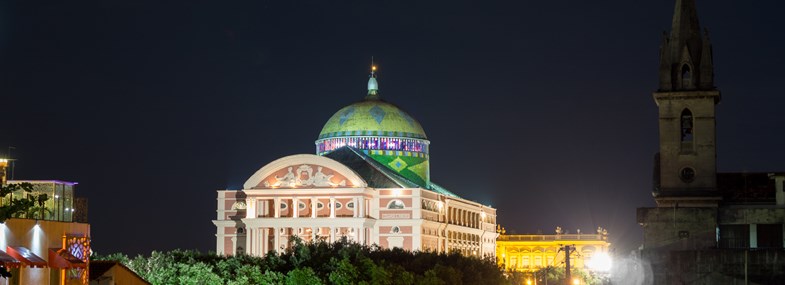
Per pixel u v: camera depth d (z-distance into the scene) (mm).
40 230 78250
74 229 83938
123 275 93188
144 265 106500
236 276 110750
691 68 122188
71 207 86562
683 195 119625
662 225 119312
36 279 77625
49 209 84062
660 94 122125
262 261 121625
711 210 118562
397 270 127562
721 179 124750
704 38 122812
